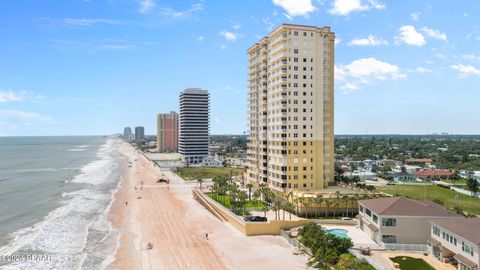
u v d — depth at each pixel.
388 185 178.25
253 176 154.00
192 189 164.62
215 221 111.12
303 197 107.12
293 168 124.12
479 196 145.25
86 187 174.88
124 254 81.25
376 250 75.19
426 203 87.06
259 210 114.19
